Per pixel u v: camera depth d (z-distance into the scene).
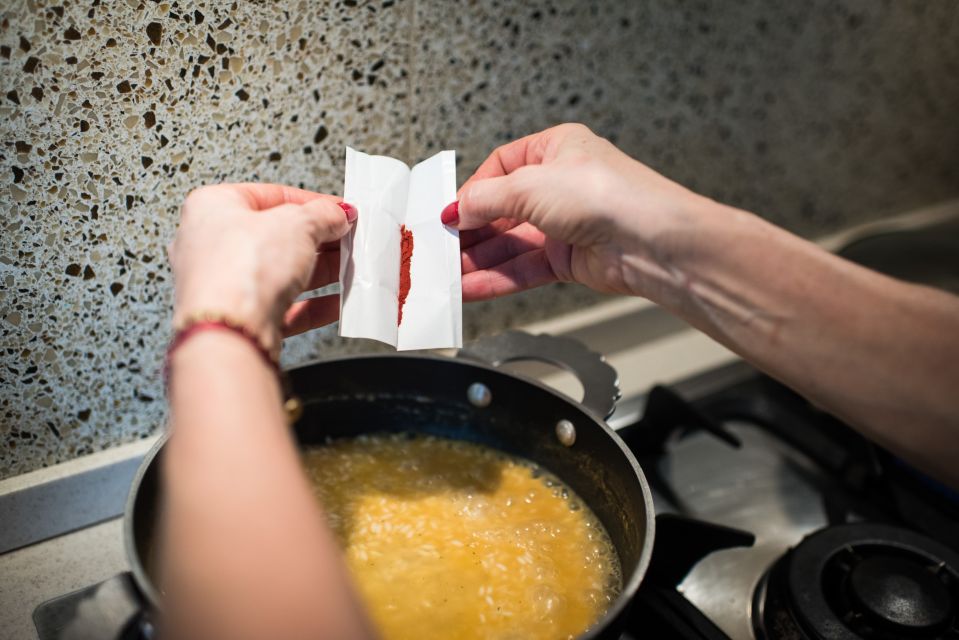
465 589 0.58
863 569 0.61
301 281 0.49
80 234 0.63
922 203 1.24
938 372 0.46
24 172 0.59
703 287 0.53
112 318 0.68
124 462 0.72
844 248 0.99
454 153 0.64
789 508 0.76
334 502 0.65
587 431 0.62
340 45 0.68
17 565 0.67
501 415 0.68
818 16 0.97
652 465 0.81
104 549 0.69
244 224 0.48
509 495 0.67
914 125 1.15
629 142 0.92
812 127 1.05
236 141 0.67
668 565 0.62
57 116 0.58
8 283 0.62
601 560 0.61
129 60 0.59
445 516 0.64
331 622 0.35
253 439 0.38
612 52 0.85
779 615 0.61
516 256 0.68
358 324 0.55
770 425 0.85
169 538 0.37
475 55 0.76
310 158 0.72
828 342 0.49
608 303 1.01
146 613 0.44
